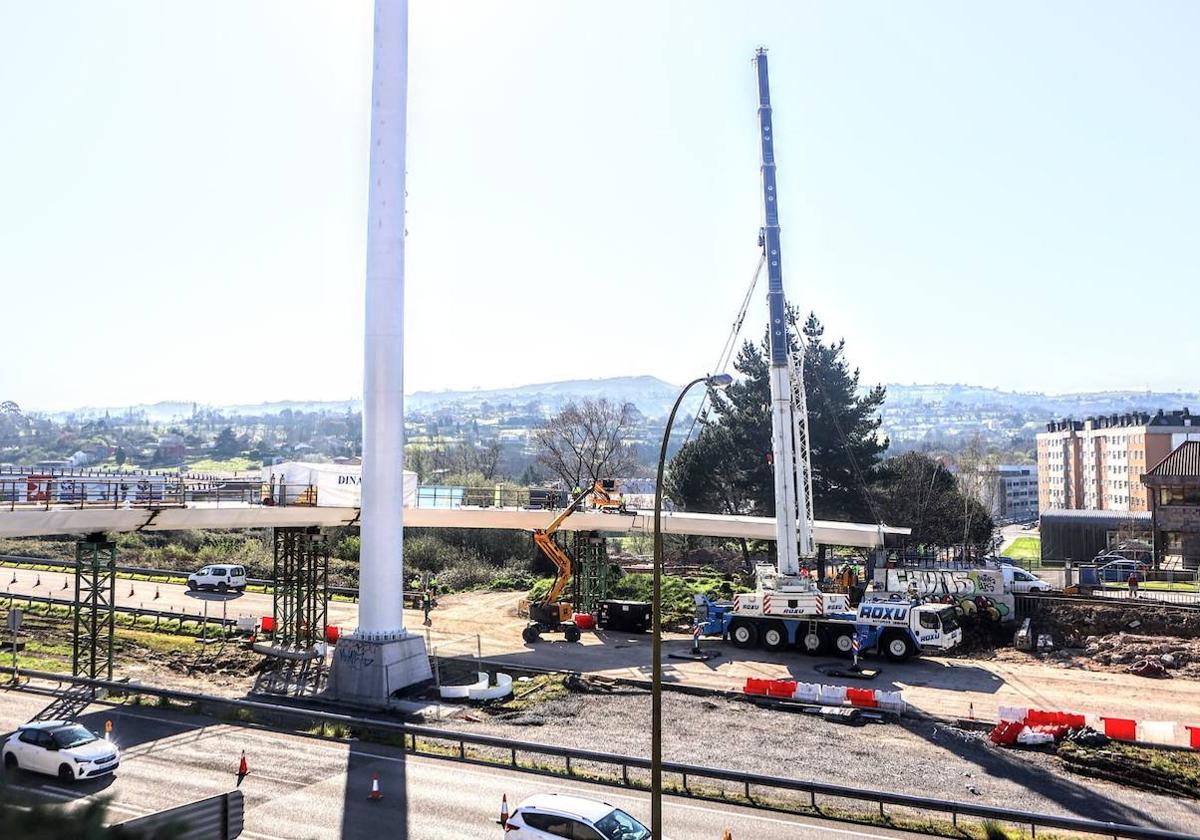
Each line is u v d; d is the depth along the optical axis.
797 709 35.78
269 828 22.62
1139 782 27.25
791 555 47.66
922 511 78.44
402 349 38.44
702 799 25.22
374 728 31.50
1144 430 126.69
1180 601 54.16
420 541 85.38
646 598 63.09
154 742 30.12
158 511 37.34
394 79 38.22
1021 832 22.98
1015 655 47.12
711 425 81.44
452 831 22.56
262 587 67.12
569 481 99.19
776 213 47.12
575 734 31.88
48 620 53.22
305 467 45.12
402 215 38.56
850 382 78.00
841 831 22.91
